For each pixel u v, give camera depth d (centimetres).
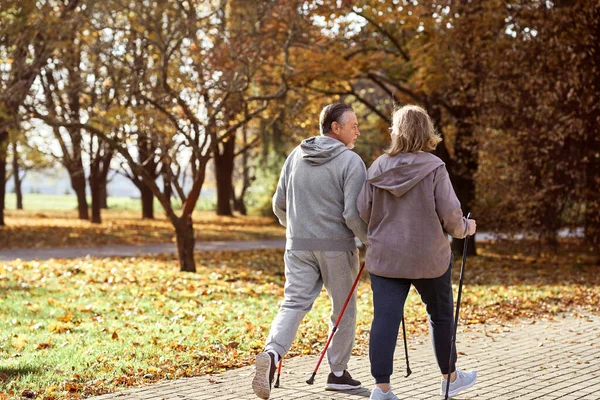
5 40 1273
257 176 4009
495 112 1472
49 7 1310
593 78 1349
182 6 1295
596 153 1404
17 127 1307
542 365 563
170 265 1456
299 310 449
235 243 2239
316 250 450
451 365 435
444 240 413
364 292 1088
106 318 782
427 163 406
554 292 1091
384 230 415
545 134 1398
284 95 1320
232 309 868
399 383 496
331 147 451
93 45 1291
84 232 2442
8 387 463
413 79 1605
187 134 1278
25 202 6438
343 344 472
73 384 474
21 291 992
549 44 1359
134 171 1295
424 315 842
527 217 1522
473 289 1130
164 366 541
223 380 503
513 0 1423
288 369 544
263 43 1373
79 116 1376
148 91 1316
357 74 1675
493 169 1533
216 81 1270
